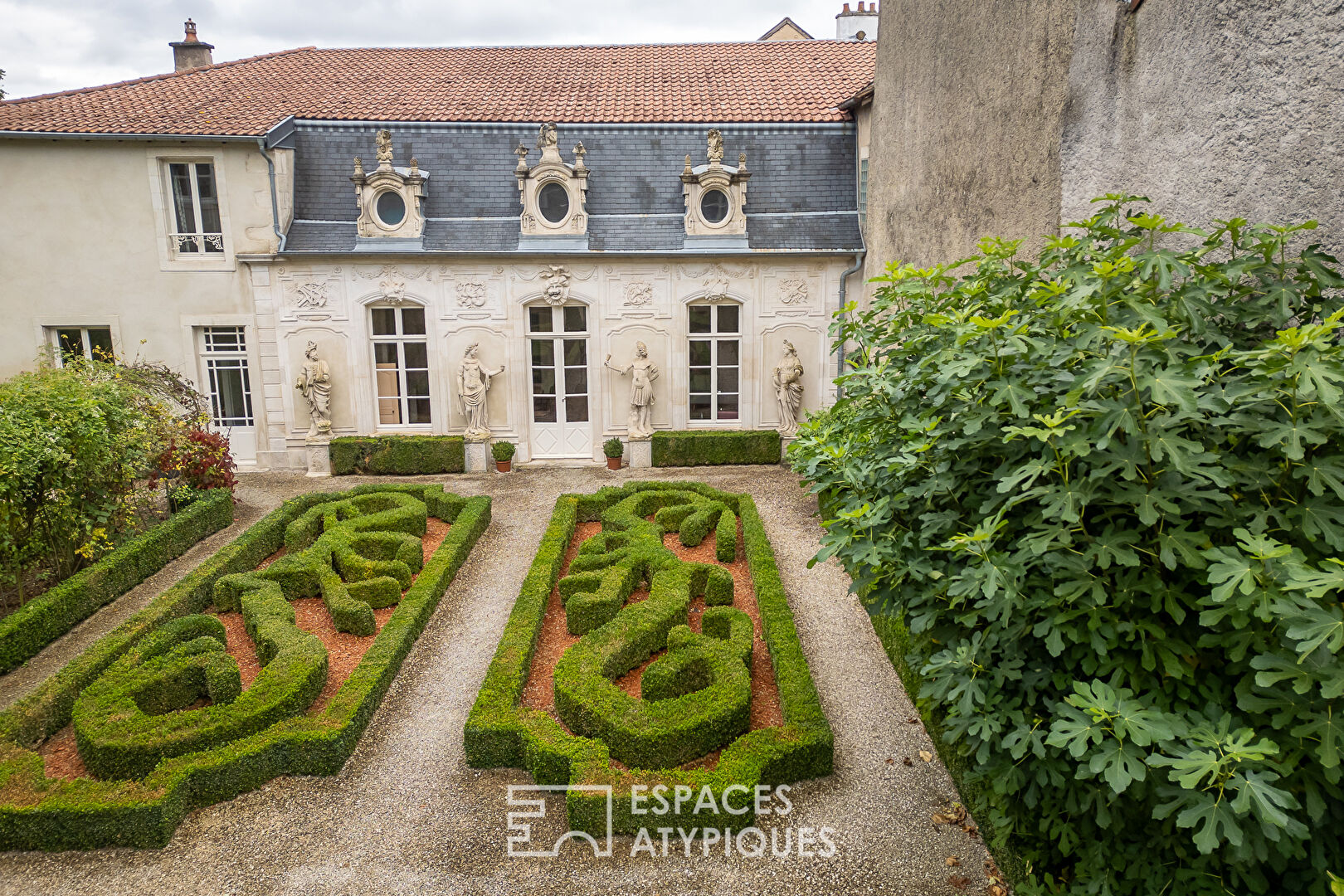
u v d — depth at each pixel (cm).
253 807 612
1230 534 352
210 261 1595
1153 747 342
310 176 1627
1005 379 400
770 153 1688
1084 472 363
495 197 1641
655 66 2028
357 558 995
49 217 1573
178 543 1139
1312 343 311
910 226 1167
